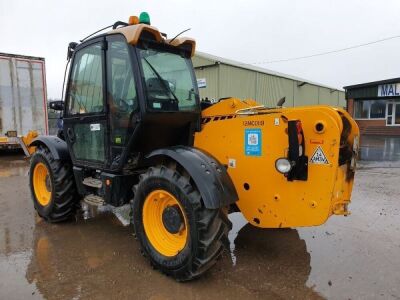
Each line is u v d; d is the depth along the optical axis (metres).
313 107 2.78
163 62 3.45
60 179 4.19
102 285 2.90
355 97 24.47
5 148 11.12
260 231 4.14
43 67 11.59
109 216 4.73
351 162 3.09
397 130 22.75
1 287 2.87
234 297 2.72
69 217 4.51
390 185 6.68
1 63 10.71
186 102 3.60
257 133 3.04
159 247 3.12
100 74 3.62
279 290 2.83
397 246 3.67
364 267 3.20
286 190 2.92
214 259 2.83
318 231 4.13
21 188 6.40
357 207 5.12
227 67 18.39
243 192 3.21
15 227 4.31
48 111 11.84
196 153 3.00
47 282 2.95
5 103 10.87
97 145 3.76
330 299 2.69
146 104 3.18
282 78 24.59
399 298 2.68
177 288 2.85
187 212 2.79
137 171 3.63
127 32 3.20
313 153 2.75
